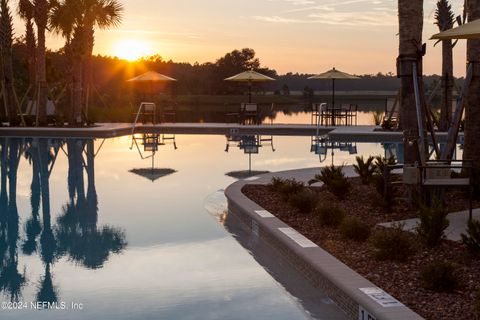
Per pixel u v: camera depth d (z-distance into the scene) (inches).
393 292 225.0
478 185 394.0
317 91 3080.7
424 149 376.2
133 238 350.6
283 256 307.0
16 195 490.6
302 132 1087.6
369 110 2074.3
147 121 1244.5
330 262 259.3
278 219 350.0
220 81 2938.0
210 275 278.2
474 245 264.8
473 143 425.1
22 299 244.7
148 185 541.3
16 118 1082.1
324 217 331.0
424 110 392.8
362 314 213.0
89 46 1139.9
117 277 275.1
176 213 422.3
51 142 908.0
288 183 424.5
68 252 320.5
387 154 765.3
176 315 225.8
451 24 1042.1
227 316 225.0
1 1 1097.4
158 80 1240.2
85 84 1183.6
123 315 226.1
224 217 409.7
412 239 292.8
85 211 428.1
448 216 353.4
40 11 1066.1
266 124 1243.8
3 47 1102.4
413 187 365.7
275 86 3129.9
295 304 238.5
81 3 1061.1
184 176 594.9
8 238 351.6
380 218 349.4
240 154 784.3
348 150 820.6
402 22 382.3
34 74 1231.5
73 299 244.5
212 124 1190.3
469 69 409.7
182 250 324.2
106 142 924.6
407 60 382.6
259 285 263.6
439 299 217.2
